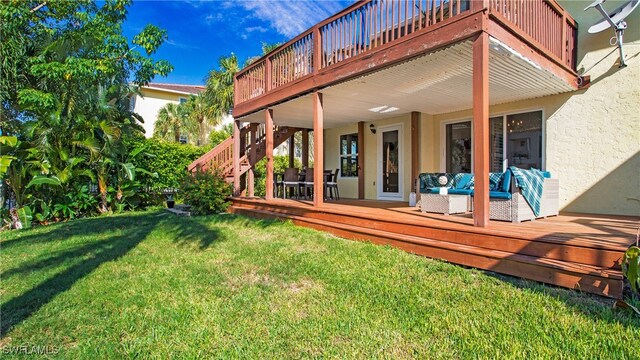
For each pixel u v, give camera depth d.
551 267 3.19
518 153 7.05
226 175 10.04
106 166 9.75
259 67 8.36
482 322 2.58
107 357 2.29
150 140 11.61
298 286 3.54
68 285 3.71
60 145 8.60
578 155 6.18
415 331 2.52
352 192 10.45
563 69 5.59
